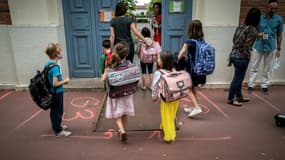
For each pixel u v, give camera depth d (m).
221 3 4.98
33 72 5.21
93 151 3.07
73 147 3.16
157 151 3.06
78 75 5.85
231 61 4.34
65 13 5.42
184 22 5.54
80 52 5.71
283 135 3.44
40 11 4.91
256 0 5.07
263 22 4.67
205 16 5.07
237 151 3.06
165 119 3.18
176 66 3.77
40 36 5.00
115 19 4.32
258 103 4.58
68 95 5.00
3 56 5.23
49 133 3.51
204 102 4.64
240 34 4.04
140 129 3.61
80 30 5.55
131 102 3.19
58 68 3.08
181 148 3.12
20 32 4.97
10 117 4.04
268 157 2.94
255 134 3.47
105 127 3.67
